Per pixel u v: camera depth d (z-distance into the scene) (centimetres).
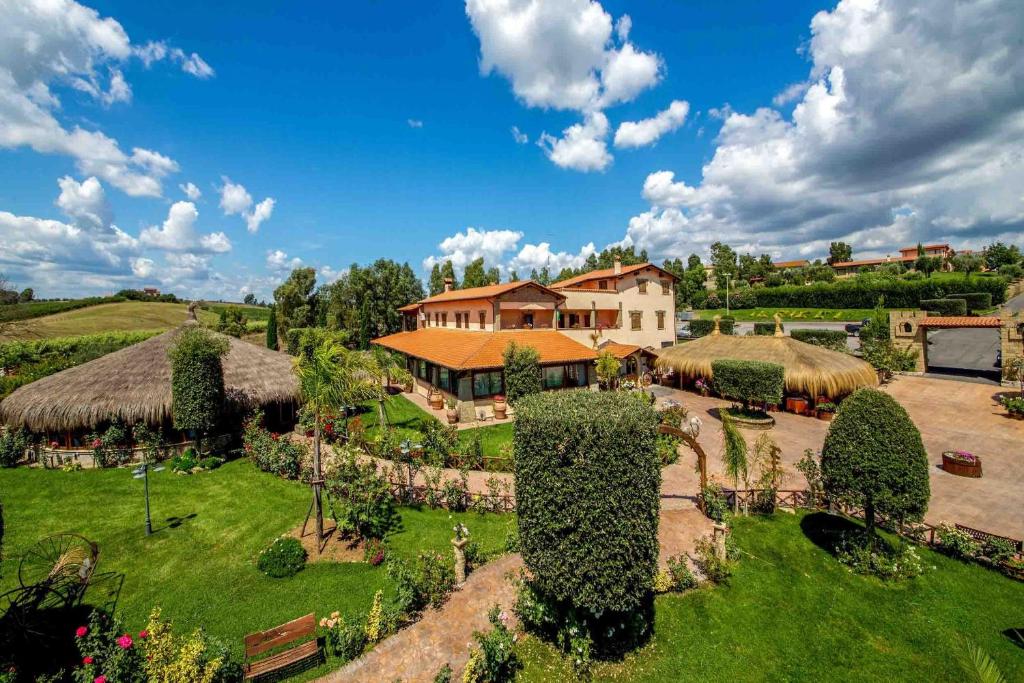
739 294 9256
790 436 2452
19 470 2031
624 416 927
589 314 4200
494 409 2925
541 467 934
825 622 1112
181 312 9406
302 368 1479
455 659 981
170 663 841
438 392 3253
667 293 4659
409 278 7544
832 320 7044
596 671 977
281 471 1969
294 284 7150
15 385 2844
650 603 1174
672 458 2114
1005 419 2548
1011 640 1033
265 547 1395
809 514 1614
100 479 1925
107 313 8044
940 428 2455
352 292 6944
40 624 1007
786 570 1304
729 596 1198
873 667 983
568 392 1104
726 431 1655
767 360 3019
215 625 1068
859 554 1296
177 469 2017
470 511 1647
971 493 1692
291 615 1104
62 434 2161
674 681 953
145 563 1316
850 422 1308
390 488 1691
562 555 920
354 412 3125
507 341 3203
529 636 1070
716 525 1311
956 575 1250
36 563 1331
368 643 1017
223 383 2217
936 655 1006
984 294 6031
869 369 3011
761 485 1703
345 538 1445
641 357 4041
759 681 955
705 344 3562
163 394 2169
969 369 3841
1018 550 1253
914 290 6750
